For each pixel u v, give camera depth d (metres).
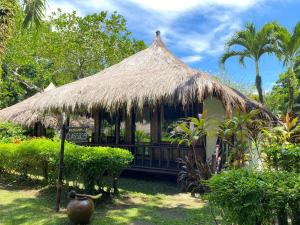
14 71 23.27
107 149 7.68
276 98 21.14
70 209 5.76
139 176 11.02
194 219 6.17
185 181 8.91
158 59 11.86
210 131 9.13
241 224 3.10
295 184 2.99
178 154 9.92
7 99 26.38
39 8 7.91
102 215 6.46
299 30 16.36
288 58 17.00
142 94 9.27
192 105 10.11
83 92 10.98
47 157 8.52
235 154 5.68
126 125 11.95
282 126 5.82
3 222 5.88
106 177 7.74
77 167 7.23
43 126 17.73
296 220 3.09
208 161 8.62
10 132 15.30
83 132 6.98
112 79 11.27
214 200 3.40
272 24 16.62
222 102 8.90
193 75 8.95
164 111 10.87
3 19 6.15
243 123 5.82
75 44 23.17
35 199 7.61
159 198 8.06
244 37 17.14
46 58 24.59
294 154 4.44
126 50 24.56
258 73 17.36
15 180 9.84
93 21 23.45
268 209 2.99
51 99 11.68
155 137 10.98
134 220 6.15
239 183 3.10
